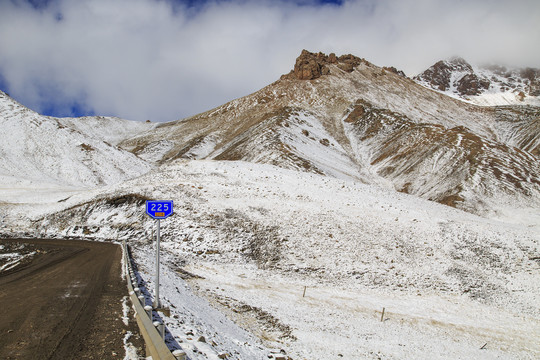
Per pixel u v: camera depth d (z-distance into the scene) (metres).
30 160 76.12
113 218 35.84
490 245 32.69
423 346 18.12
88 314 9.73
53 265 18.47
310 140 110.44
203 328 11.20
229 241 30.89
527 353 19.20
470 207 64.12
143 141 190.38
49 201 48.16
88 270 17.19
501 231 35.25
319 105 182.00
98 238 32.38
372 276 27.42
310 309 20.62
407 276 27.80
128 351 7.20
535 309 24.77
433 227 35.41
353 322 19.73
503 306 24.86
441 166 84.81
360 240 32.12
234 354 9.97
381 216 37.00
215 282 23.00
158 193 38.00
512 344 20.03
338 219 35.31
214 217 34.03
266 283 24.50
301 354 14.20
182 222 33.34
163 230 32.50
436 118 179.25
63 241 29.80
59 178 74.69
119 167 90.25
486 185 71.00
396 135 118.31
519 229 36.66
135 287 11.41
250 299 20.52
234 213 34.94
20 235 33.22
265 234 31.95
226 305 18.47
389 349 16.98
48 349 7.09
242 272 26.23
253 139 101.75
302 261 28.67
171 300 13.29
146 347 7.45
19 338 7.63
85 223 35.88
